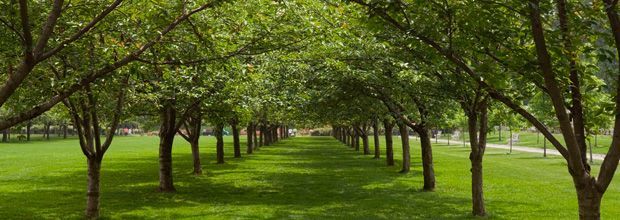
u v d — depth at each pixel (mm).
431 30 6980
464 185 23578
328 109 20250
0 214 15852
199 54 9945
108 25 9695
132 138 93250
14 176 26906
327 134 117188
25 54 6301
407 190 21906
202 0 9078
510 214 15812
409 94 16219
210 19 10211
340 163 37000
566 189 21891
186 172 29844
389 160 34938
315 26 10172
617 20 5625
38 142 74812
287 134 99188
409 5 6883
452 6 6664
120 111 14555
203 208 17141
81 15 9727
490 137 81562
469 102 14898
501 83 6711
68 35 9836
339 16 10688
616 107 5895
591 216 6070
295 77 17781
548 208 16953
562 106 5910
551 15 6664
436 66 8641
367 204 18062
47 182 24344
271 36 10008
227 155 45406
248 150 47938
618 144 5891
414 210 16750
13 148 56000
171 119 21062
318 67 16594
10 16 8375
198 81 16281
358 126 48125
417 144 71500
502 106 15938
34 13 9117
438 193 20938
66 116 15992
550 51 6430
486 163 36406
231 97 17938
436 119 17516
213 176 27750
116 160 38469
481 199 15586
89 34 9578
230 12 10398
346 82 16703
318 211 16578
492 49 7117
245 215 15781
